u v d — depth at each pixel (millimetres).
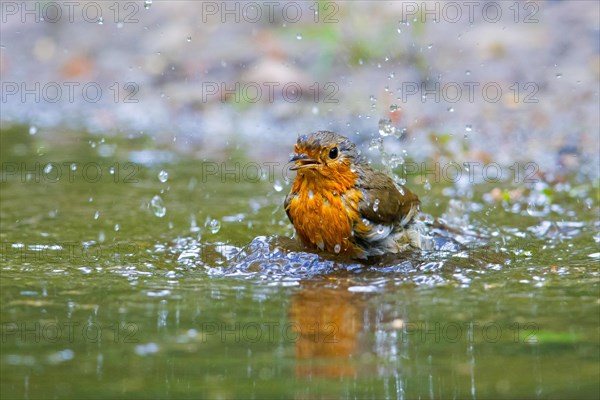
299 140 10750
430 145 17422
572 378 7449
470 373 7602
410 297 9477
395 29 21688
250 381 7449
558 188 15039
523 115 18516
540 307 9117
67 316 8938
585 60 20656
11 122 20156
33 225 12766
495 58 21047
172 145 18406
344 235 10836
